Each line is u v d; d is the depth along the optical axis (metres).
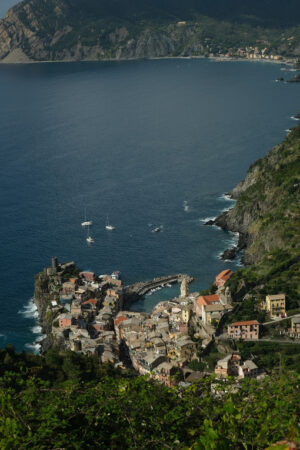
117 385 72.50
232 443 48.34
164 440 59.97
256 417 54.19
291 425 48.16
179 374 179.88
